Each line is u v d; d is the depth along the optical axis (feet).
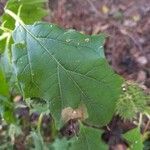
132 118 0.98
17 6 0.85
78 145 0.77
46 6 1.20
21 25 0.70
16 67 0.69
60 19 2.33
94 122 0.70
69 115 0.69
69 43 0.69
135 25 2.45
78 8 2.49
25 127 1.53
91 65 0.68
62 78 0.69
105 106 0.69
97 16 2.49
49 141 1.69
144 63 2.25
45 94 0.69
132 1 2.60
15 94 1.00
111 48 2.33
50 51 0.69
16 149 1.56
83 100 0.69
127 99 0.92
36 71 0.69
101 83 0.69
